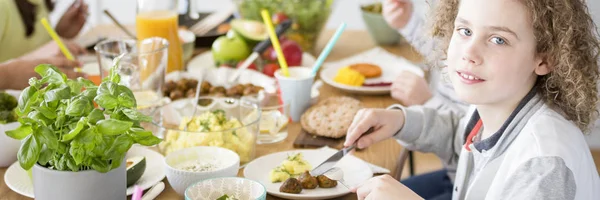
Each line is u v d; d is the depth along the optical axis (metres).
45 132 0.95
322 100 1.76
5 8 2.28
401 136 1.46
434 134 1.48
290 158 1.31
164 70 1.64
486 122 1.22
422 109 1.50
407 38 2.06
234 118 1.45
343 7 3.57
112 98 0.96
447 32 1.31
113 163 1.01
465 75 1.11
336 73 1.95
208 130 1.40
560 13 1.06
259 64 1.97
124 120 0.99
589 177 1.10
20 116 1.00
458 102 1.72
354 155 1.42
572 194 1.02
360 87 1.81
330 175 1.25
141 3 1.87
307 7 2.11
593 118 1.20
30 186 1.21
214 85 1.78
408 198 1.09
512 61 1.08
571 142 1.08
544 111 1.13
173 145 1.35
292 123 1.61
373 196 1.11
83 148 0.97
